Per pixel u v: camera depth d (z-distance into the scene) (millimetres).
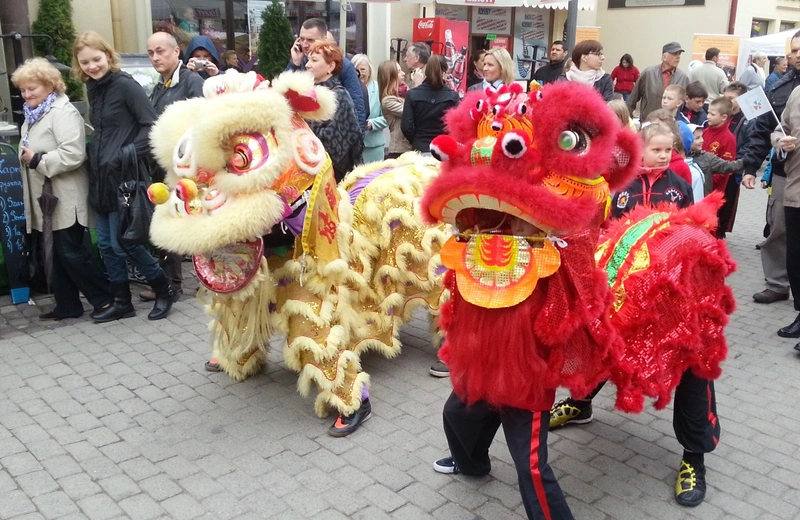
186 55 6375
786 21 18812
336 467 3162
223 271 3137
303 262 3197
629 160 2379
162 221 3039
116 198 4586
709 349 2734
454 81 10766
